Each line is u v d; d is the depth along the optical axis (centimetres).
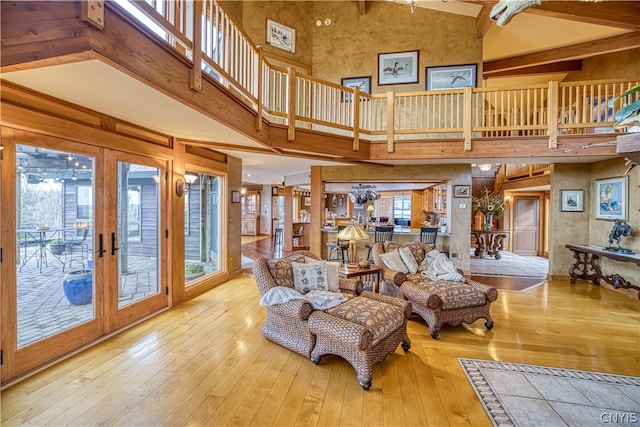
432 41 647
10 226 232
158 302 390
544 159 541
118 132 317
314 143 464
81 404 210
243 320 367
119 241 334
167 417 199
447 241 627
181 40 238
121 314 333
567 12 376
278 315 300
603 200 552
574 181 595
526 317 393
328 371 258
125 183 343
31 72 198
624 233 484
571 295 491
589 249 519
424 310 342
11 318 234
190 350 290
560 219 601
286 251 945
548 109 474
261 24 628
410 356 288
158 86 215
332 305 281
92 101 259
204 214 547
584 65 700
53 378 239
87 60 171
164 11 231
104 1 168
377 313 263
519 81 823
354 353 240
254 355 282
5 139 227
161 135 382
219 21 325
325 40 688
